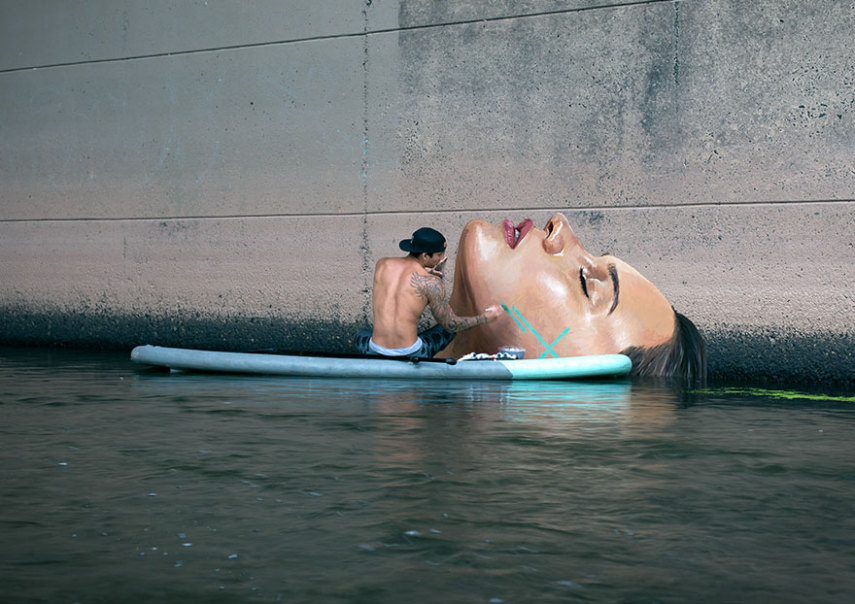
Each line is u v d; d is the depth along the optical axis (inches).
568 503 104.9
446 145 288.2
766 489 112.7
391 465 125.0
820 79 247.4
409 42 292.2
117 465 124.3
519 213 279.4
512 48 279.7
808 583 78.7
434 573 80.4
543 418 168.7
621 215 267.4
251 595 74.7
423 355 250.7
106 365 267.4
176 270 325.4
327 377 236.5
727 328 255.9
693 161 259.9
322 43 304.3
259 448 136.7
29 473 119.3
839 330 245.0
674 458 131.8
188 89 323.9
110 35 335.6
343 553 85.9
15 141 352.5
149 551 86.2
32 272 349.4
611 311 252.1
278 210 310.3
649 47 264.5
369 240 298.0
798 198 249.6
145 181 330.3
